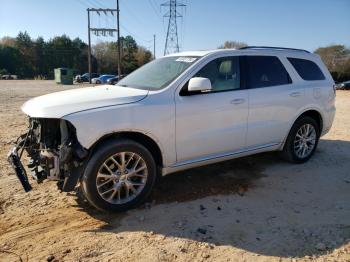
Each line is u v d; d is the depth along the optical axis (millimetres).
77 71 96625
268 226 3984
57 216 4188
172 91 4512
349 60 64125
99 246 3574
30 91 26875
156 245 3596
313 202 4629
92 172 4004
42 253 3459
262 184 5199
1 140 7711
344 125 9914
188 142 4633
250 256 3428
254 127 5262
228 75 5059
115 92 4527
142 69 5574
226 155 5094
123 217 4168
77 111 3941
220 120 4871
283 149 5988
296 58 6008
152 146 4527
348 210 4406
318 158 6492
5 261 3334
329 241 3678
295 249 3545
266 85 5434
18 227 3943
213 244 3621
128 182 4250
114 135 4234
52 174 4062
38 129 4332
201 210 4352
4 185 5082
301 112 5883
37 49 100562
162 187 5023
